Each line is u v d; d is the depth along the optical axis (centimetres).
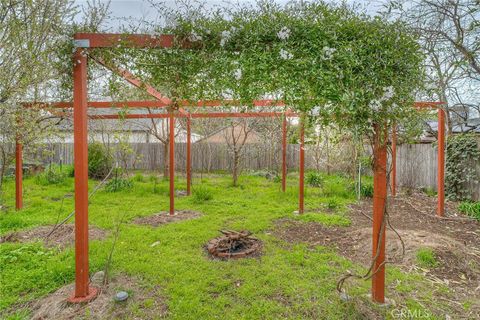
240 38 221
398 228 448
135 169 1202
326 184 794
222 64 223
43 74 251
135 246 364
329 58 214
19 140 455
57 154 1102
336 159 871
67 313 233
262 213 529
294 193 707
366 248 362
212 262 323
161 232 420
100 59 248
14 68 244
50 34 238
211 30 221
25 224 452
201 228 438
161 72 233
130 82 292
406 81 222
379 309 241
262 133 1055
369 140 246
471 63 395
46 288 271
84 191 248
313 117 238
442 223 490
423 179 751
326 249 364
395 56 218
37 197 658
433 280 289
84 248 250
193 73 230
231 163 1136
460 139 618
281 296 258
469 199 610
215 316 231
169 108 335
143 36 228
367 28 221
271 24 218
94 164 882
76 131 243
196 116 629
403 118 233
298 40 218
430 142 760
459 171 625
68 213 518
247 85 229
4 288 268
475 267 318
